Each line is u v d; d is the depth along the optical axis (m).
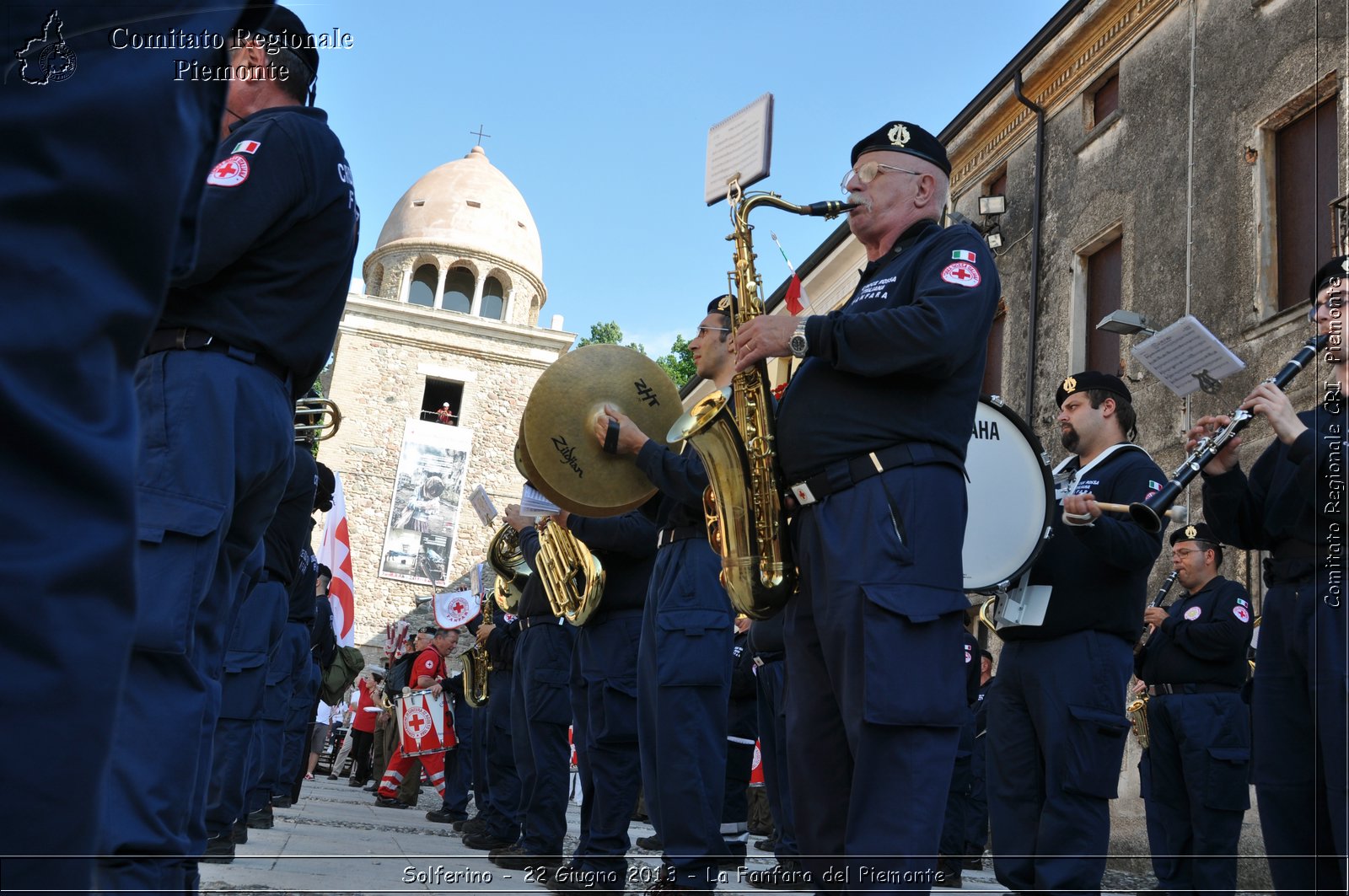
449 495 42.00
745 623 7.54
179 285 2.61
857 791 2.62
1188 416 11.57
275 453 2.75
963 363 2.80
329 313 2.90
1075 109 14.85
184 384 2.61
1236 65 11.83
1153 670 6.06
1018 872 3.98
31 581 0.89
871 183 3.25
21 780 0.89
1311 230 10.66
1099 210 13.94
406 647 15.11
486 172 51.72
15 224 0.91
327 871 4.53
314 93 3.23
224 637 2.97
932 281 2.86
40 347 0.91
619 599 4.90
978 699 9.32
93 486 0.94
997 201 16.06
